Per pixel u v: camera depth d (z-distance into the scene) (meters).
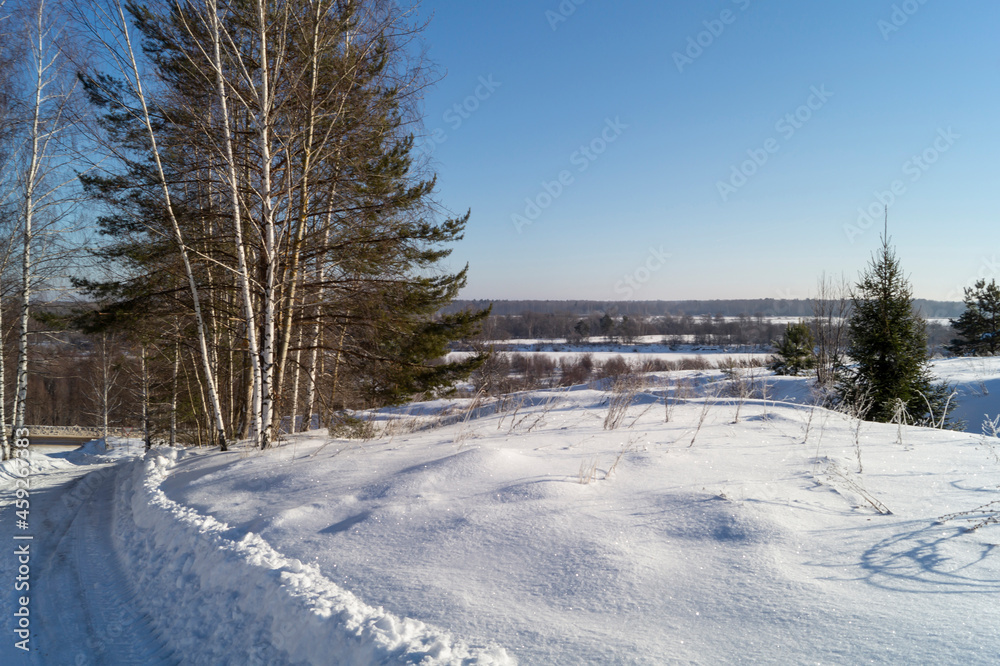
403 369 13.88
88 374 29.59
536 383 17.55
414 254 12.86
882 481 4.26
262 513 4.93
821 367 18.02
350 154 10.34
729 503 3.80
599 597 2.79
